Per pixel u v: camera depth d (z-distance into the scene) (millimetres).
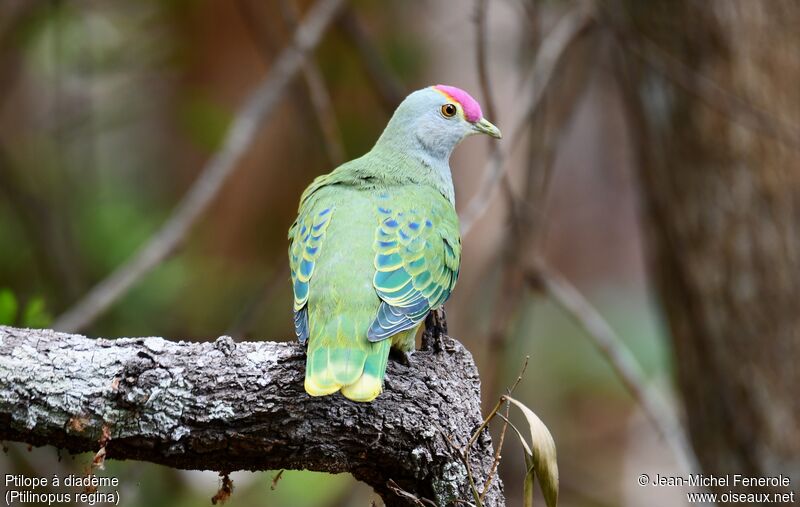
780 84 11664
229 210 16984
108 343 6477
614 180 24922
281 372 6594
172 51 17156
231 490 6910
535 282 13141
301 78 15430
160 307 14180
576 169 24938
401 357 7438
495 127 9703
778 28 11641
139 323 14078
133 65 17125
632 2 12133
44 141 17047
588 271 24719
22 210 15234
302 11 16656
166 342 6562
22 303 14523
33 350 6320
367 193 8305
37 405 6246
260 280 15602
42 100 18828
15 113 18641
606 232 24906
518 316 15539
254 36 16156
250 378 6539
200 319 14945
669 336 12758
